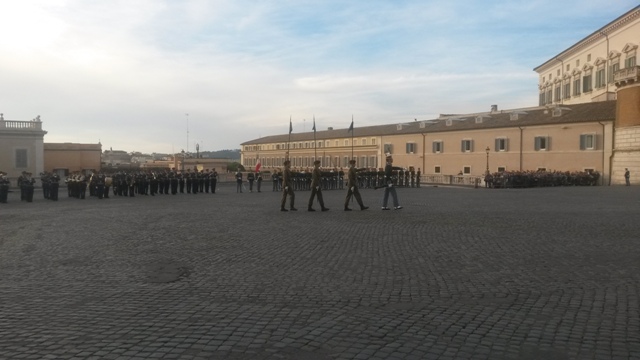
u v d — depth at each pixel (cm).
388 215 1958
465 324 616
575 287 797
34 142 5997
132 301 728
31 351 526
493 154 6638
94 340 558
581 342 553
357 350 527
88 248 1210
